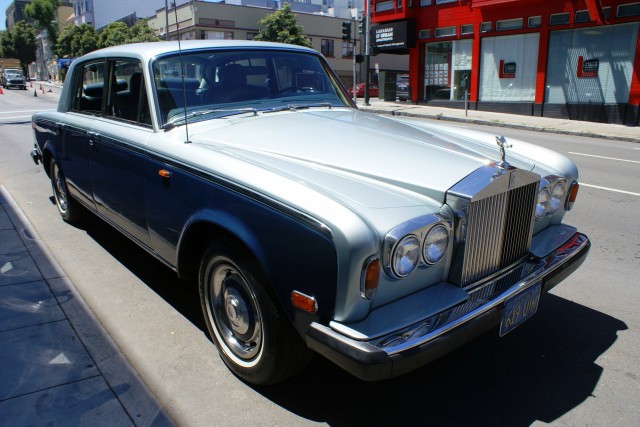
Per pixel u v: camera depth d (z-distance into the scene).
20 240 4.78
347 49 45.69
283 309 2.33
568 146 11.67
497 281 2.51
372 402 2.58
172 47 3.45
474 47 19.61
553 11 16.88
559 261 2.76
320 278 2.09
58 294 3.67
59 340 3.07
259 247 2.31
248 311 2.54
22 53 80.94
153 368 2.82
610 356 2.99
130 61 3.48
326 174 2.50
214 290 2.76
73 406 2.50
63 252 4.48
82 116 4.27
